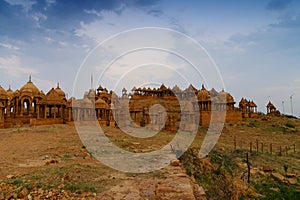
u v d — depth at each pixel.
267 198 20.09
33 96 60.88
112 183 16.33
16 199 13.09
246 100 86.12
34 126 48.84
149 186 15.92
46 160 22.17
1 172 17.69
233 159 28.25
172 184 16.11
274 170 25.45
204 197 16.62
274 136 49.59
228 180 21.97
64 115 58.00
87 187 15.04
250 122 63.31
